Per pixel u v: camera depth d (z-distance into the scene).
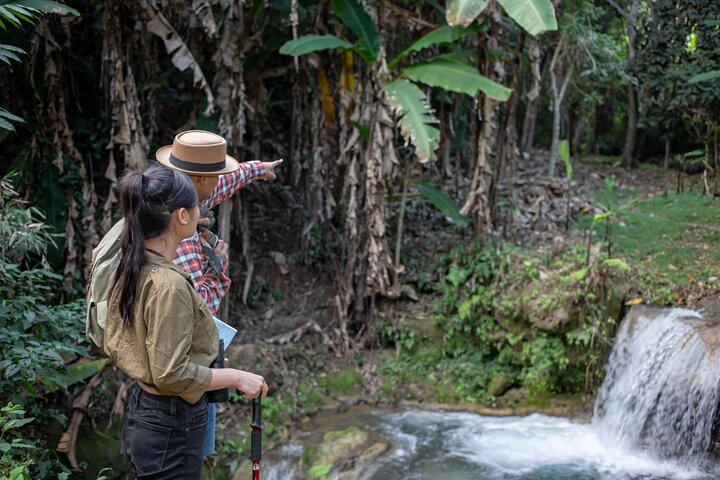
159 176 2.15
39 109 5.86
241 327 6.86
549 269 6.39
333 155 7.28
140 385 2.26
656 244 6.91
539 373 6.12
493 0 5.98
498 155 7.04
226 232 6.31
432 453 5.45
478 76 5.74
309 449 5.51
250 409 5.90
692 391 5.11
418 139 5.63
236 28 6.01
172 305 2.09
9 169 5.84
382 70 6.05
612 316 6.06
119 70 5.83
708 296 5.88
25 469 2.96
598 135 12.16
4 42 5.61
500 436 5.74
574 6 8.68
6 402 4.11
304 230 7.38
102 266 2.32
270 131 8.62
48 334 4.23
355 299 6.91
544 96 12.41
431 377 6.55
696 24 8.44
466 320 6.57
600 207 8.16
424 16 7.22
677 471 5.06
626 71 9.55
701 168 9.72
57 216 5.88
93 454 5.09
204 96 6.48
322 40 5.92
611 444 5.57
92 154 6.90
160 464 2.22
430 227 8.00
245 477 5.18
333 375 6.59
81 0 6.96
